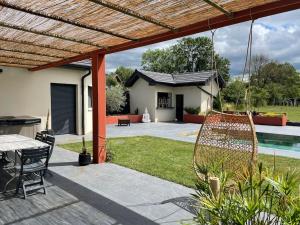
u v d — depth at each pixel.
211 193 2.38
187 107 19.64
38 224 3.51
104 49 6.14
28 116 9.93
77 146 8.98
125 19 4.09
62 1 3.51
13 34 5.14
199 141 4.42
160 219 3.68
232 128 4.14
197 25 4.12
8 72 9.70
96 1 3.43
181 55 38.34
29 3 3.61
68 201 4.28
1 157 6.80
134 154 7.87
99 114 6.63
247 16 3.56
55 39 5.46
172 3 3.41
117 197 4.46
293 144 11.30
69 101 11.70
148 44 5.22
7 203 4.18
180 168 6.26
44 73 10.63
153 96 19.12
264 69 30.67
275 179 2.20
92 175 5.66
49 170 5.98
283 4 3.17
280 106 29.16
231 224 1.99
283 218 1.96
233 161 3.91
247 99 3.75
